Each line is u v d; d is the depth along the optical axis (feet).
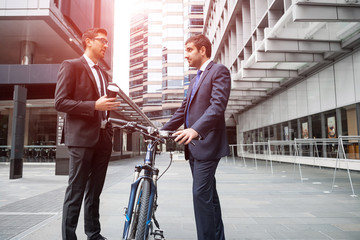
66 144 7.66
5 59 70.95
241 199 15.79
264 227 10.28
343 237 9.05
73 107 7.28
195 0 164.66
